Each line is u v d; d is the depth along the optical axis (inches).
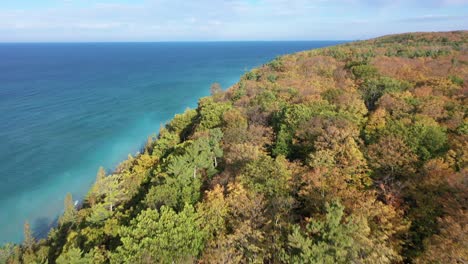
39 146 3639.3
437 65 3403.1
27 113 4800.7
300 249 839.7
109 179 2075.5
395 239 1019.9
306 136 1813.5
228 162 1695.4
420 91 2417.6
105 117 4849.9
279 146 1867.6
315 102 2282.2
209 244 1055.6
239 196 1232.8
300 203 1285.7
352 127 1784.0
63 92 6407.5
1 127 4138.8
